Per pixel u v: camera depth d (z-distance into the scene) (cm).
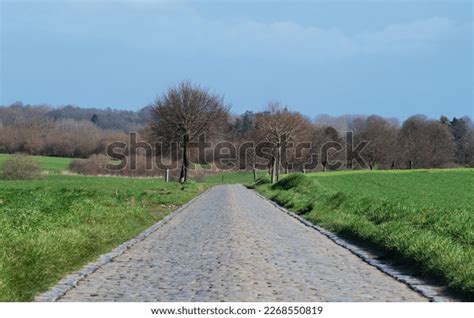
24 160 8919
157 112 10356
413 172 10712
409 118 17150
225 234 2680
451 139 17200
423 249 1756
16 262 1437
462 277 1408
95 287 1460
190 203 5369
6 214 2530
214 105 10450
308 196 5166
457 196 5622
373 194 6028
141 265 1803
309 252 2106
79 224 2348
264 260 1886
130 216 3111
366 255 2008
